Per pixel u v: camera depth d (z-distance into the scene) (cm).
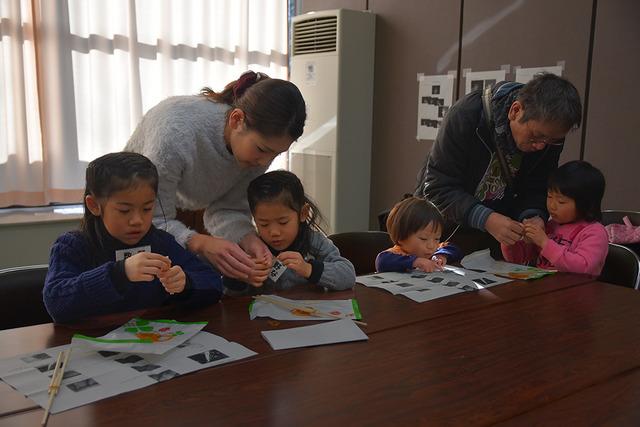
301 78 387
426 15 345
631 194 260
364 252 223
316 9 419
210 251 139
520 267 180
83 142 344
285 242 161
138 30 353
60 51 327
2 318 142
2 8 311
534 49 291
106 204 122
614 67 261
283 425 81
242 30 393
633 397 92
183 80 374
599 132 269
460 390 94
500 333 121
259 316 127
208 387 92
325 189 382
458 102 201
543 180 203
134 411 84
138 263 112
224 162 146
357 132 380
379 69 380
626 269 189
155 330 114
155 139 139
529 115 163
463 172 201
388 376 98
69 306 116
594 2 266
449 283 159
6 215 321
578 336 120
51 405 84
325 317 128
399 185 376
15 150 326
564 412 87
